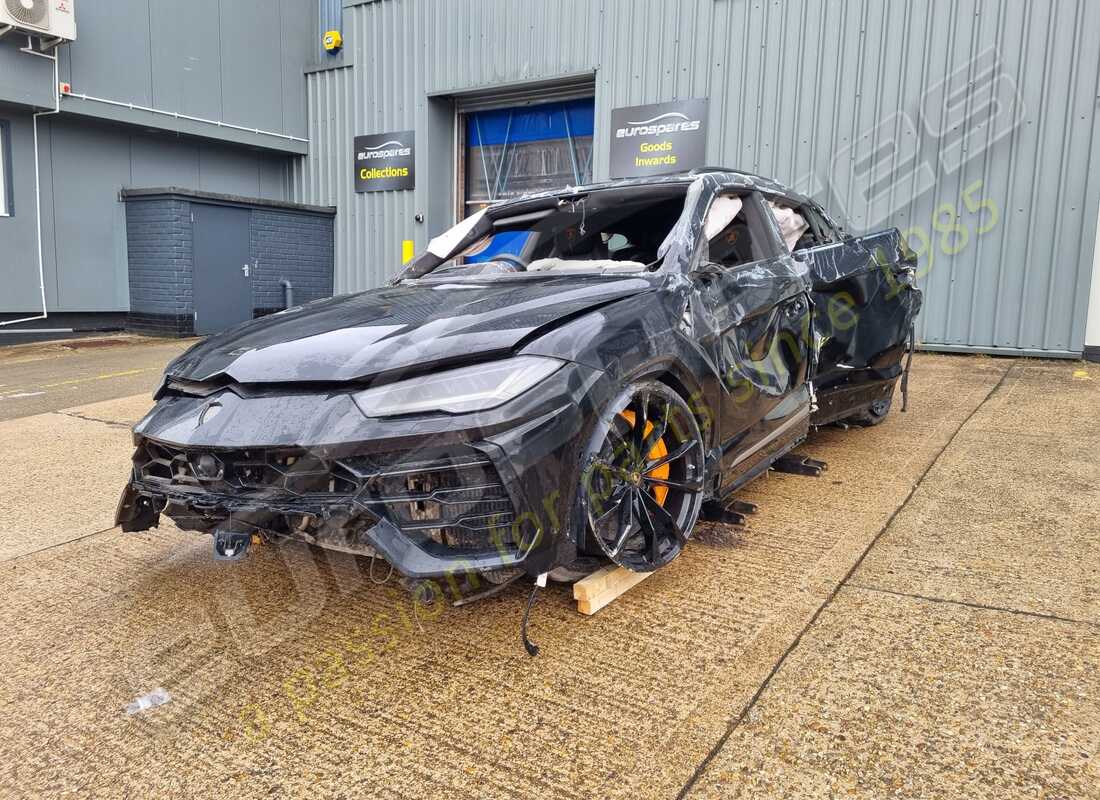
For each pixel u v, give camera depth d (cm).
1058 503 317
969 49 708
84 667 212
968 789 153
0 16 865
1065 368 662
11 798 161
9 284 965
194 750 175
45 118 982
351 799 157
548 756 168
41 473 411
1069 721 173
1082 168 675
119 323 1099
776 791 154
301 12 1231
